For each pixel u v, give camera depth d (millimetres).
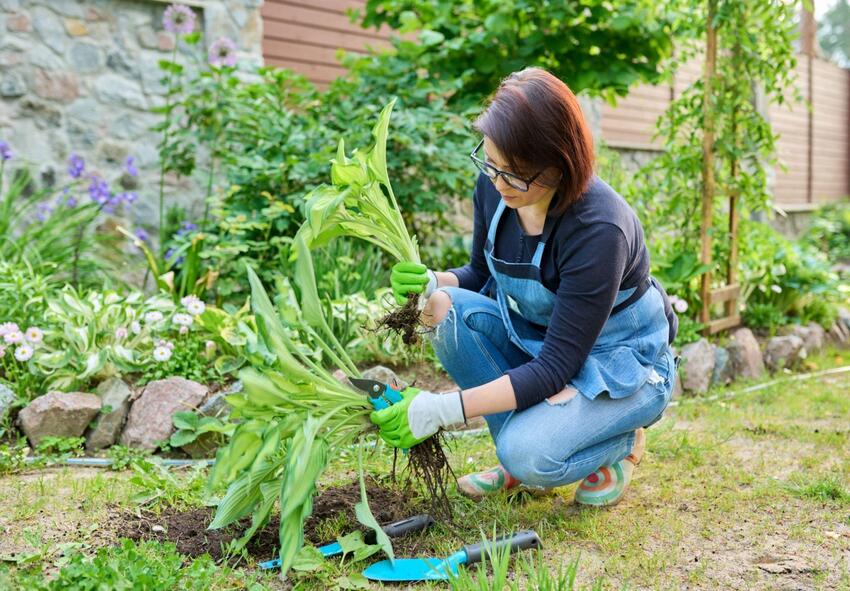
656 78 4820
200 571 1713
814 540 2057
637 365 2053
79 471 2570
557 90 1795
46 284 3561
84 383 2979
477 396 1871
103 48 4891
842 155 13469
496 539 1967
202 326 3332
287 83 4957
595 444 2090
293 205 4223
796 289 4836
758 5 4023
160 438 2777
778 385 3877
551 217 1938
